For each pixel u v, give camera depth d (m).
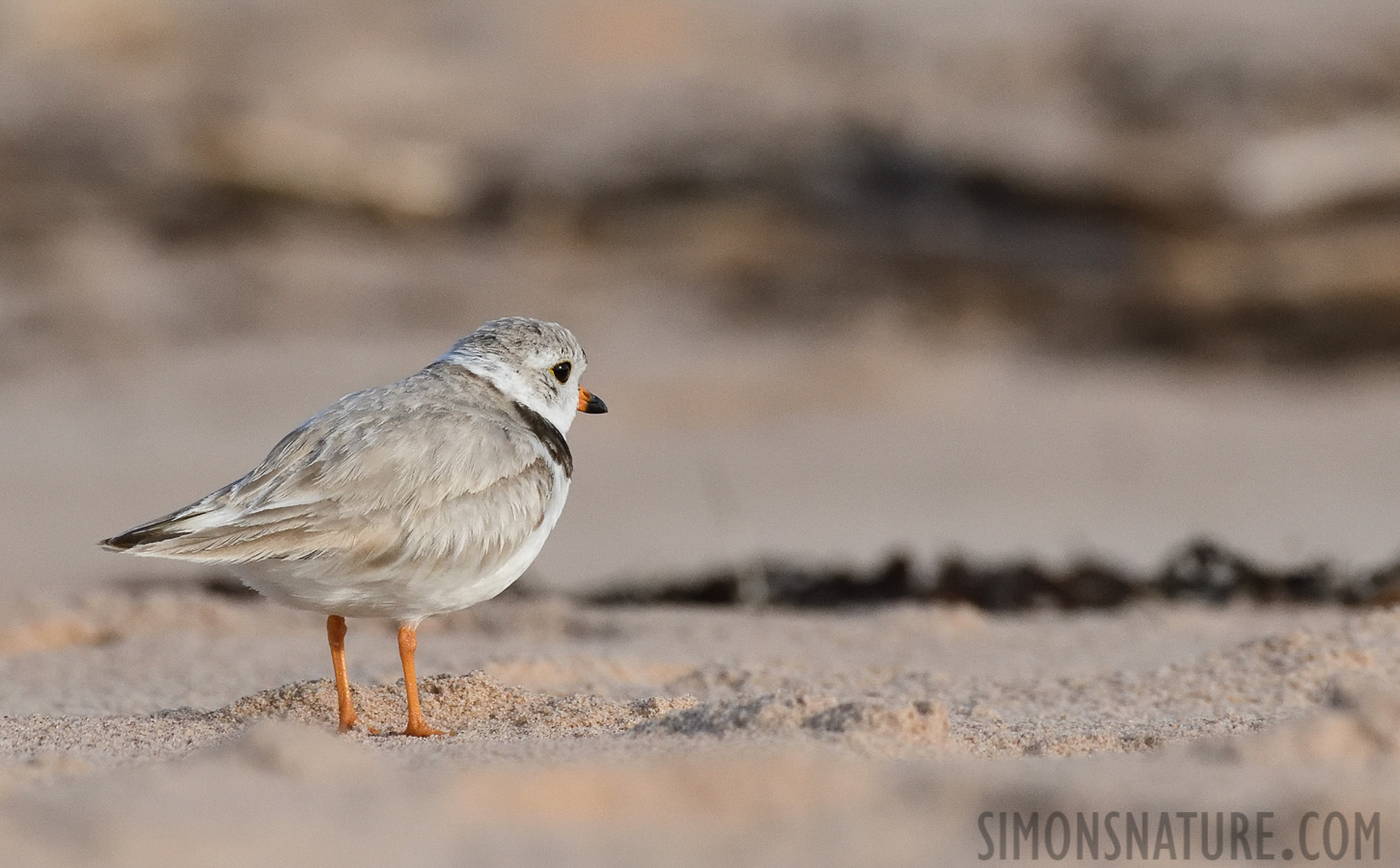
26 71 28.88
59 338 22.66
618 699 6.36
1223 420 19.89
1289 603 9.47
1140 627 8.53
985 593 9.93
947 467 17.42
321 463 5.48
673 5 31.52
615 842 3.53
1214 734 5.29
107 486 16.06
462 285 25.70
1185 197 25.56
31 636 8.45
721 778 3.96
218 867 3.23
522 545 5.75
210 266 25.61
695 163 27.84
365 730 5.55
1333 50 27.30
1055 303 25.39
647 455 18.17
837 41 30.45
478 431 5.73
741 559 12.31
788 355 23.19
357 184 27.34
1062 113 27.69
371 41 30.72
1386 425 19.47
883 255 26.61
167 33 30.16
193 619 8.83
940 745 4.60
